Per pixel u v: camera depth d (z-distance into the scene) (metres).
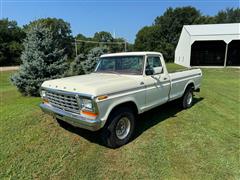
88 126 3.54
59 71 8.98
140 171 3.45
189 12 53.19
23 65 8.62
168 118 5.91
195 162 3.69
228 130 5.13
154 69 4.87
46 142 4.41
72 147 4.21
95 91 3.51
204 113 6.45
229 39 24.36
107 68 5.34
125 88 4.06
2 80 17.34
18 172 3.48
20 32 52.50
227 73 18.86
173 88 5.74
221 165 3.61
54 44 9.05
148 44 55.78
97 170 3.49
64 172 3.46
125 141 4.26
